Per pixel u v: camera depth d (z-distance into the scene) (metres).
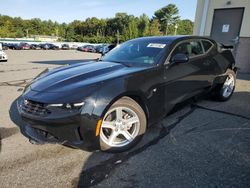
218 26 9.28
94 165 2.52
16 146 2.94
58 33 95.44
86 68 3.18
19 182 2.26
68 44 50.78
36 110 2.50
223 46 4.83
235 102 4.73
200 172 2.37
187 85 3.59
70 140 2.45
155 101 3.02
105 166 2.50
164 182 2.23
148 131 3.33
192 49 3.88
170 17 81.00
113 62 3.48
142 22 73.75
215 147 2.88
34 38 84.00
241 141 3.03
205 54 4.11
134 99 2.83
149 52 3.45
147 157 2.66
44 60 16.27
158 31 72.56
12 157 2.68
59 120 2.36
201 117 3.88
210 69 4.12
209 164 2.51
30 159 2.65
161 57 3.25
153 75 3.01
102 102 2.45
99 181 2.26
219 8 9.09
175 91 3.36
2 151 2.82
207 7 9.44
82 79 2.75
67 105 2.36
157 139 3.09
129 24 72.44
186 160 2.59
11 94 5.54
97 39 74.94
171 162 2.56
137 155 2.71
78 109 2.37
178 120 3.74
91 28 89.69
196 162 2.55
